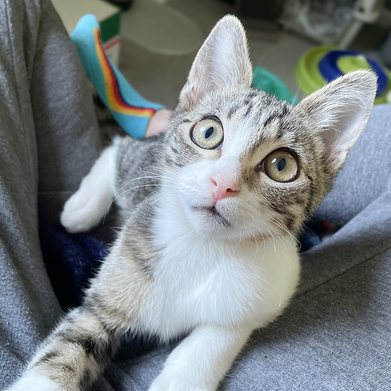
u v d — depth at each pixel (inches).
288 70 21.1
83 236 7.9
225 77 6.8
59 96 7.5
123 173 8.2
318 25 23.3
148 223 6.5
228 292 6.1
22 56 6.7
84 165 8.2
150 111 9.8
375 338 5.4
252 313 6.2
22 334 5.6
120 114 9.5
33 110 7.5
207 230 5.6
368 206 7.7
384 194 7.7
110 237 8.3
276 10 23.4
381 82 17.5
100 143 8.8
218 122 6.0
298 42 23.5
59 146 7.8
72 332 6.1
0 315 5.5
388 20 25.9
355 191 8.3
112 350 6.4
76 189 8.3
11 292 5.5
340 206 8.5
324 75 17.9
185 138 6.1
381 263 6.2
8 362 5.4
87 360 5.9
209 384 5.7
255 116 5.9
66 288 7.4
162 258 6.3
